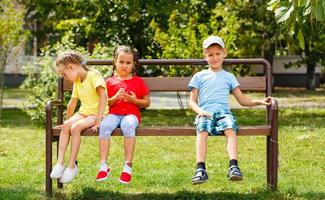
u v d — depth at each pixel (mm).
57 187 6449
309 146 9578
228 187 6516
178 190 6352
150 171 7504
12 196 5961
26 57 25984
